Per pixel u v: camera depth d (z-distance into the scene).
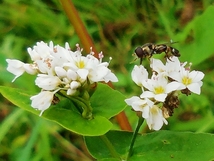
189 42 0.14
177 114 0.15
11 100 0.08
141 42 0.18
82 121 0.08
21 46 0.17
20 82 0.14
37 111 0.08
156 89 0.08
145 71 0.08
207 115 0.15
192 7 0.19
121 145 0.08
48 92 0.07
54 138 0.15
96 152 0.08
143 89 0.08
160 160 0.08
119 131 0.09
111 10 0.19
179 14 0.19
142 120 0.08
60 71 0.07
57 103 0.08
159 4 0.19
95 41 0.18
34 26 0.18
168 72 0.08
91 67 0.08
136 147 0.08
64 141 0.15
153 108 0.08
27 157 0.13
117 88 0.16
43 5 0.19
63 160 0.15
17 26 0.18
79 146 0.15
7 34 0.18
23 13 0.19
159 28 0.18
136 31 0.18
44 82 0.07
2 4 0.19
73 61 0.08
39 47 0.08
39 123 0.14
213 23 0.12
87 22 0.19
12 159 0.14
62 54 0.08
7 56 0.16
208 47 0.13
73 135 0.15
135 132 0.08
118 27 0.19
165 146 0.08
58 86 0.08
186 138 0.08
